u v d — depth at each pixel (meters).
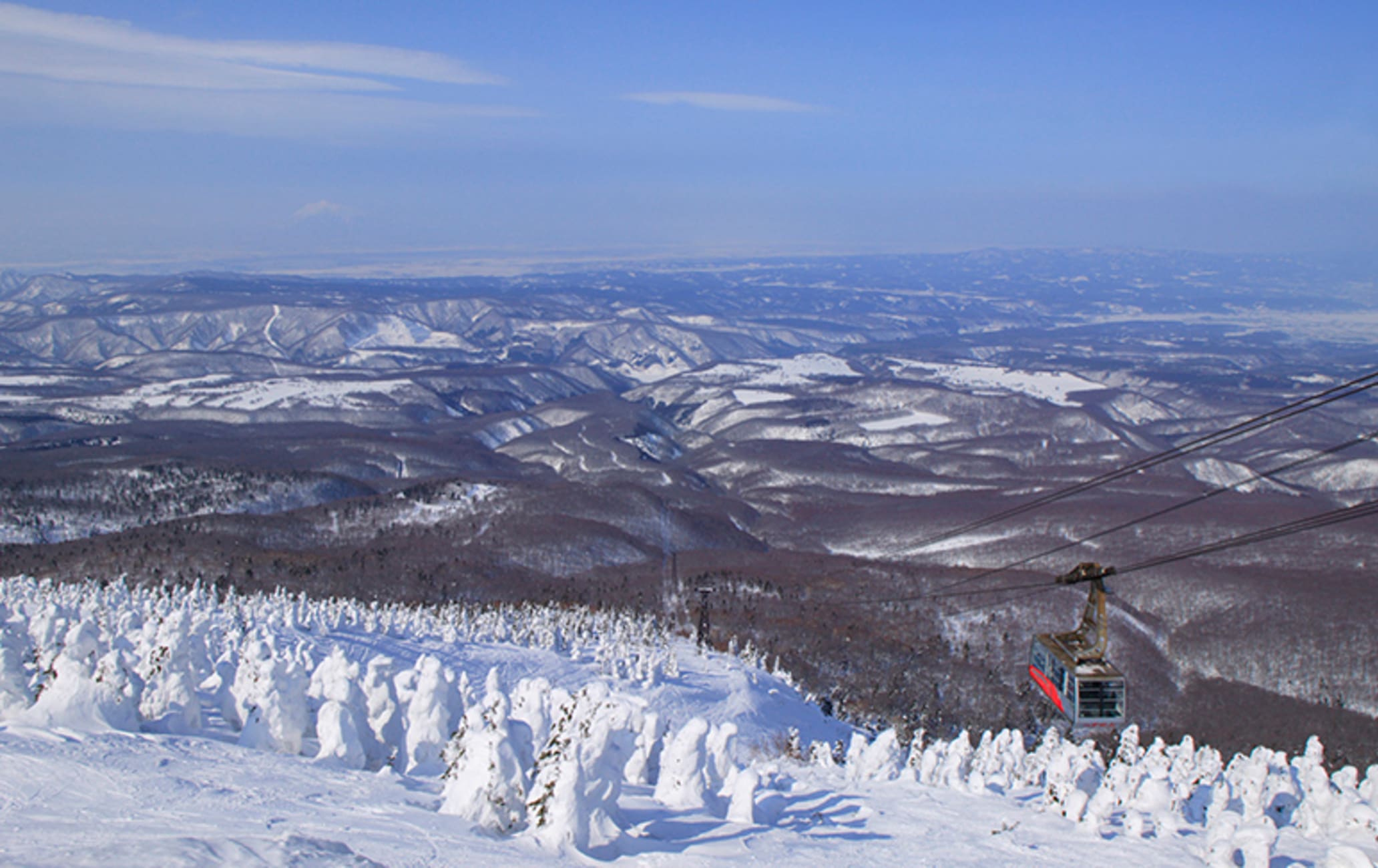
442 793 35.44
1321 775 44.97
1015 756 57.94
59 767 33.69
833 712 125.38
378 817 31.66
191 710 45.34
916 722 120.44
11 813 28.45
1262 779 45.97
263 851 25.56
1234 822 40.69
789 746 75.88
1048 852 37.69
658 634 140.88
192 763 36.62
